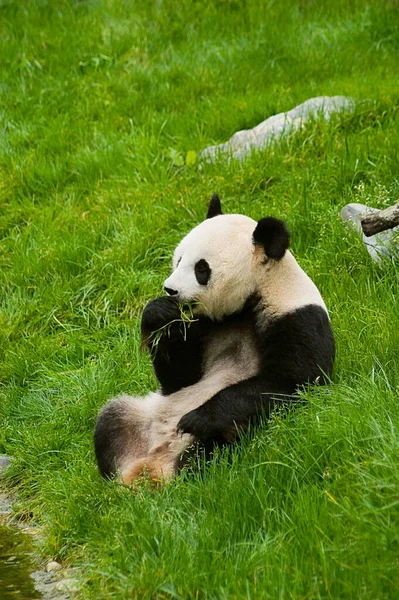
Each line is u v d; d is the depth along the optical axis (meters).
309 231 14.82
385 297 12.48
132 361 13.12
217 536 8.12
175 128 20.00
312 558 7.43
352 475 8.29
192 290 9.92
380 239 13.73
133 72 22.86
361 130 17.91
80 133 20.25
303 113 18.81
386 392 9.56
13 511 10.66
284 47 23.45
